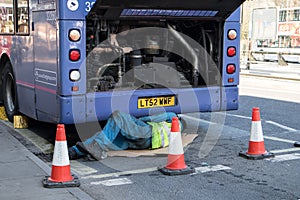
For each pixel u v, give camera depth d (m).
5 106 9.23
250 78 20.72
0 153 6.74
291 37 30.62
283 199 5.11
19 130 8.54
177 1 6.65
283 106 11.89
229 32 7.59
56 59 6.49
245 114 10.57
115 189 5.41
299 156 6.87
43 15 6.85
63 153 5.42
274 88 16.47
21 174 5.76
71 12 6.34
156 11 6.78
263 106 11.88
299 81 19.34
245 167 6.31
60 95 6.45
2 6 8.74
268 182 5.68
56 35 6.44
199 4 6.88
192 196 5.19
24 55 7.75
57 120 6.61
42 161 6.41
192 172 6.03
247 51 27.28
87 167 6.30
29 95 7.68
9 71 8.85
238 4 7.07
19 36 7.95
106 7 6.33
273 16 22.89
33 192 5.14
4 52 8.88
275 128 8.98
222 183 5.64
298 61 28.97
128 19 6.74
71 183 5.37
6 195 5.03
